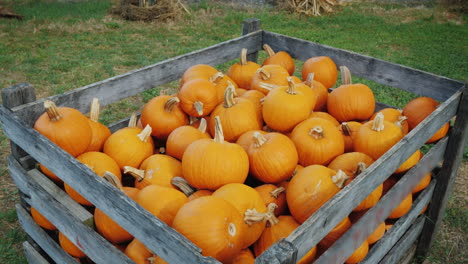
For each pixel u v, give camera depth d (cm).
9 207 403
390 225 311
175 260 179
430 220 345
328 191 230
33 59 732
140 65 736
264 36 418
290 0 1134
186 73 345
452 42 895
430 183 330
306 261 231
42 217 283
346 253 230
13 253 350
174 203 234
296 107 287
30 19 975
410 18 1093
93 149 293
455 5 1147
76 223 236
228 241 200
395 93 623
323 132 278
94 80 667
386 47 854
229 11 1121
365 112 328
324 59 370
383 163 228
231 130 291
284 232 232
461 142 313
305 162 278
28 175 269
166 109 310
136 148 286
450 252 365
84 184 220
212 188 248
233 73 377
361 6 1209
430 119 267
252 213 218
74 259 259
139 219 190
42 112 273
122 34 903
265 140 263
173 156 291
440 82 319
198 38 893
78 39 855
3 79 656
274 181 261
